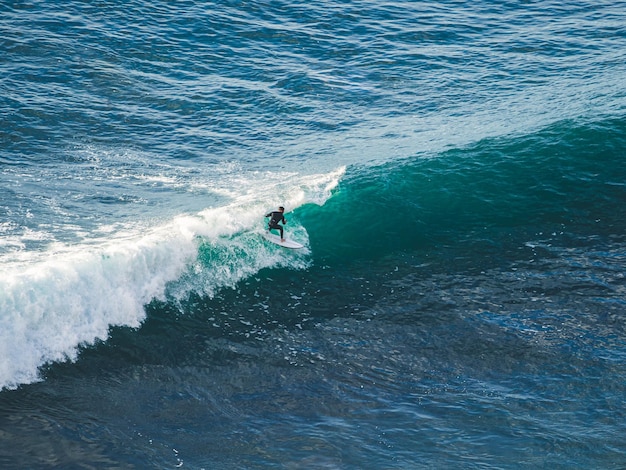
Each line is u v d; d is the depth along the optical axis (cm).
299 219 5188
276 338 4222
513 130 6162
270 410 3703
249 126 6325
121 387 3803
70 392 3734
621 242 4956
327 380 3919
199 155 5872
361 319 4381
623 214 5206
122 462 3334
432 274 4753
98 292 4159
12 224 4659
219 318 4344
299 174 5653
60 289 4025
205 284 4534
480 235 5081
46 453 3350
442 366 4022
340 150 6022
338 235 5081
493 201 5391
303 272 4766
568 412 3666
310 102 6694
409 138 6175
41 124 5962
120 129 6078
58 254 4350
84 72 6694
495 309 4422
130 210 5019
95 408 3647
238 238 4838
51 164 5528
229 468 3334
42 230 4631
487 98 6788
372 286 4662
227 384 3872
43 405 3638
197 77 6906
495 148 5922
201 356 4059
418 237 5084
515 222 5191
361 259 4897
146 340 4122
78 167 5531
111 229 4738
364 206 5325
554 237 5034
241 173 5653
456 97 6825
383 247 5003
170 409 3678
